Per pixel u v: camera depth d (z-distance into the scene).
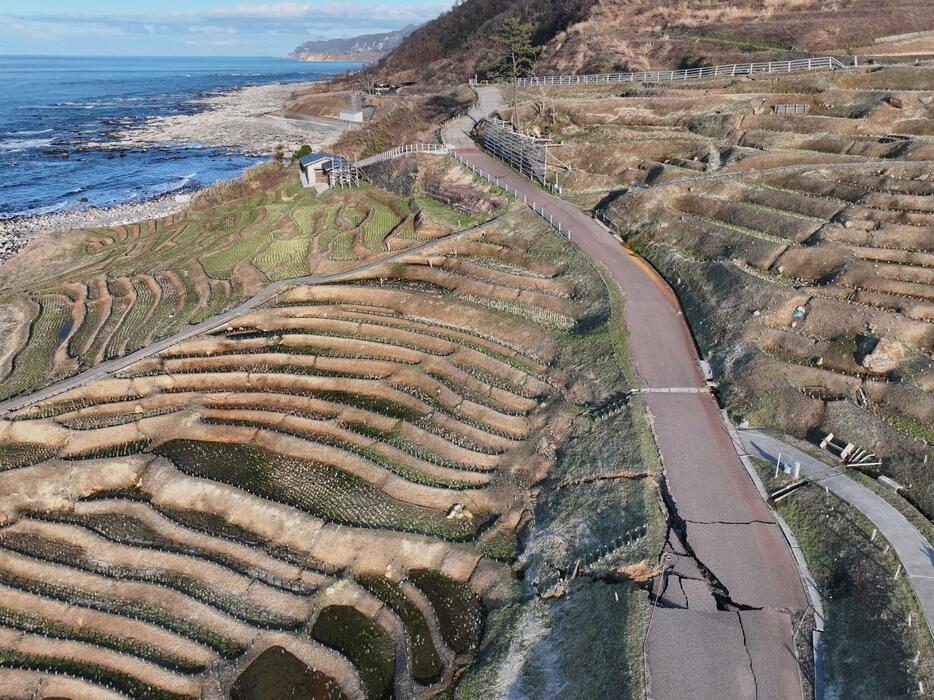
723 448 30.91
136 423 41.16
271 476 37.06
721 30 94.81
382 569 31.20
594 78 87.06
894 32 82.12
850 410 31.48
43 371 48.00
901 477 28.38
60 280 63.91
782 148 58.38
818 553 25.39
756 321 37.72
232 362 46.38
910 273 38.62
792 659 21.89
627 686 21.58
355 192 77.88
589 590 26.28
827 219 45.72
